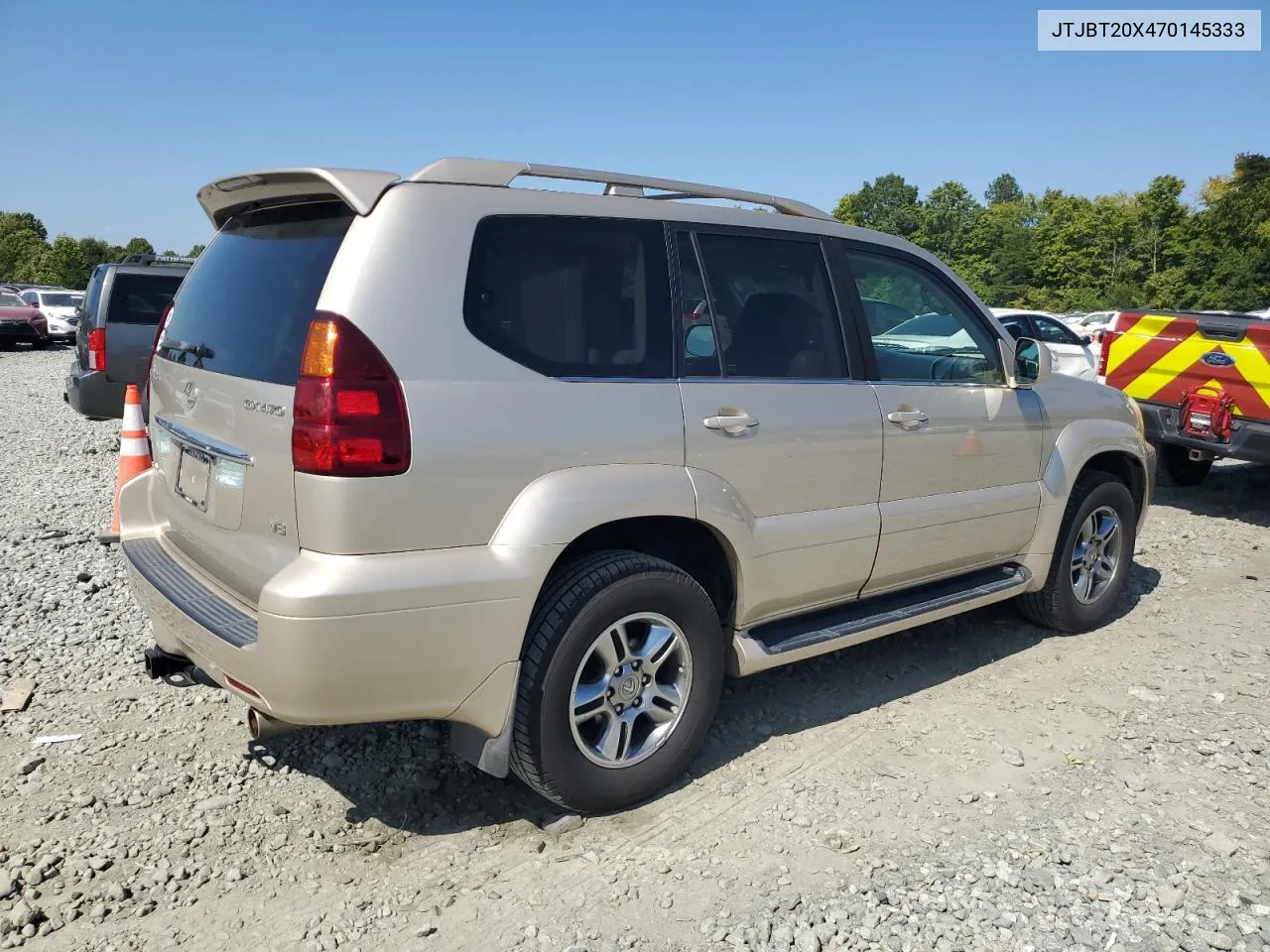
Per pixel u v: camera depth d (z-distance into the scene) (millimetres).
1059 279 88938
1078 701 4191
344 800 3291
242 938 2596
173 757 3547
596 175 3273
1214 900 2811
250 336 3035
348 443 2592
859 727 3906
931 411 4066
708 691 3381
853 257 4000
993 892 2824
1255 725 3969
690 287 3398
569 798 3084
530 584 2846
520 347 2936
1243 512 8031
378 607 2623
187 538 3332
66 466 9227
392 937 2609
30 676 4184
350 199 2740
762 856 3000
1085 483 4926
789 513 3590
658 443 3166
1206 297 69375
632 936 2617
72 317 29172
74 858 2916
